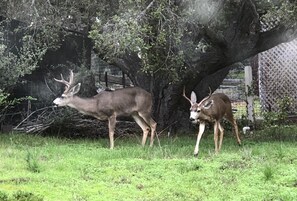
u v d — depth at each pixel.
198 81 13.34
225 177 7.18
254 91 16.98
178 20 10.14
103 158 8.81
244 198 6.07
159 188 6.71
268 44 12.44
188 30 11.28
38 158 8.78
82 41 14.77
